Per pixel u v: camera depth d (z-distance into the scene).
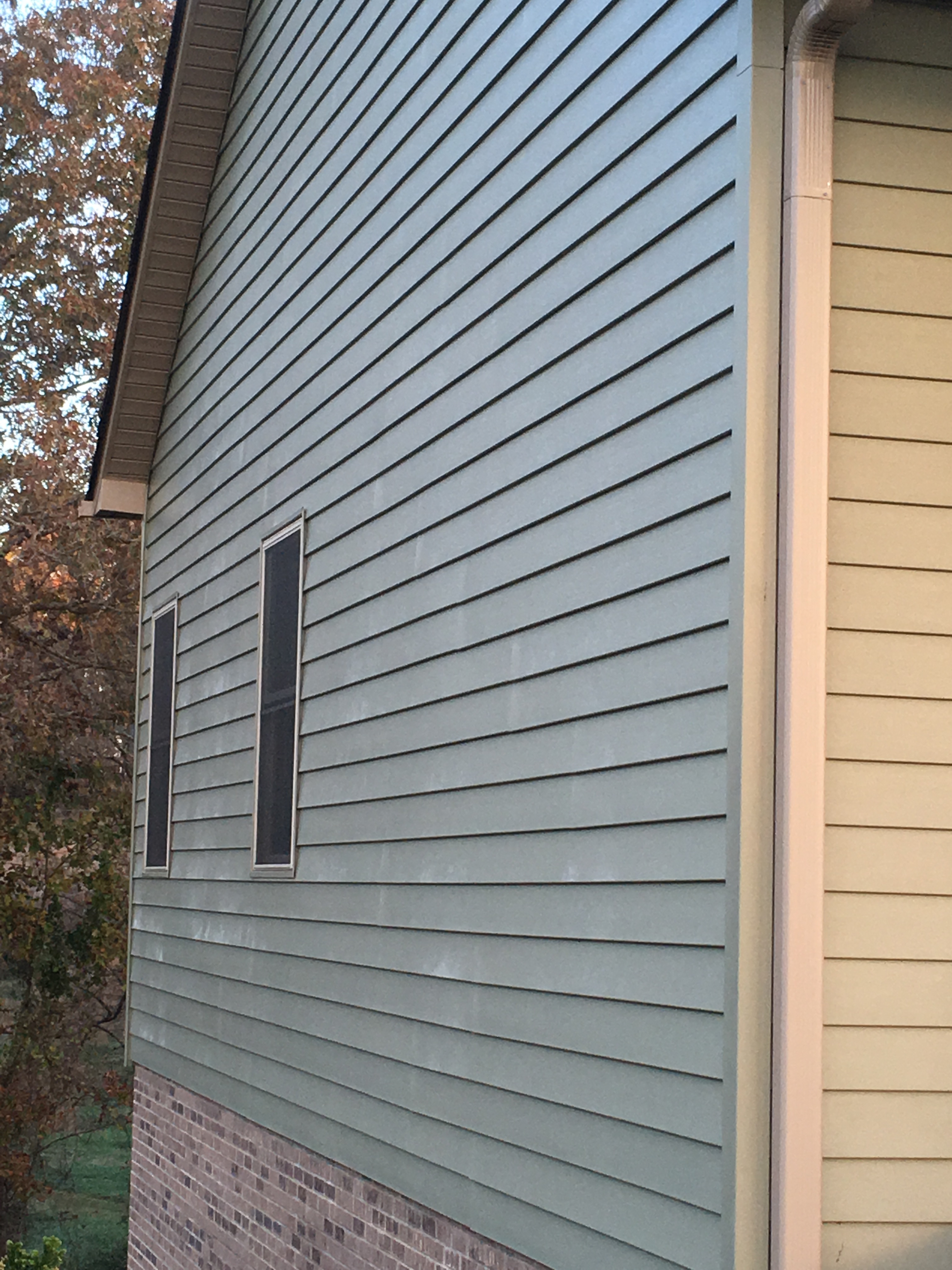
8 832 22.80
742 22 4.16
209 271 10.07
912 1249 3.90
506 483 5.47
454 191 6.09
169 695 10.66
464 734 5.74
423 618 6.20
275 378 8.45
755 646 3.99
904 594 4.09
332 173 7.67
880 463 4.11
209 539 9.69
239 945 8.55
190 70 9.61
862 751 4.04
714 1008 4.06
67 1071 23.61
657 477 4.50
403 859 6.29
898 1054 3.96
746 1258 3.85
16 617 22.91
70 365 25.38
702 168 4.34
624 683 4.62
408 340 6.51
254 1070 8.15
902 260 4.16
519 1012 5.21
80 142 25.05
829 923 3.97
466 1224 5.52
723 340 4.19
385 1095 6.36
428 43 6.48
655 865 4.40
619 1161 4.51
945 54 4.23
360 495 7.00
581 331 4.97
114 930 23.08
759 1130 3.89
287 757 7.94
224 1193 8.70
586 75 5.04
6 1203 23.77
